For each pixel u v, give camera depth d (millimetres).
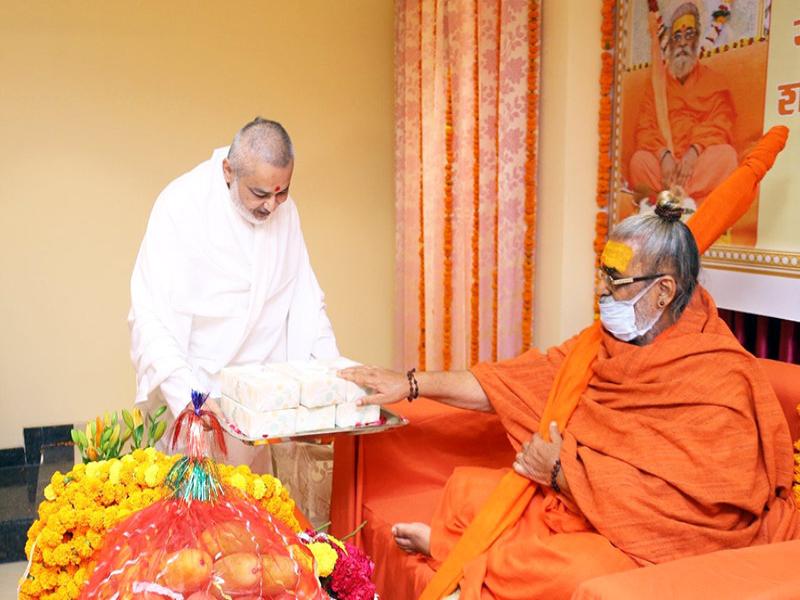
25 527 3068
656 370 1827
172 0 3895
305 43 4137
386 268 4438
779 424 1753
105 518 1394
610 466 1731
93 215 3893
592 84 2852
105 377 4000
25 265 3826
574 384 1974
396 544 2053
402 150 4121
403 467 2311
